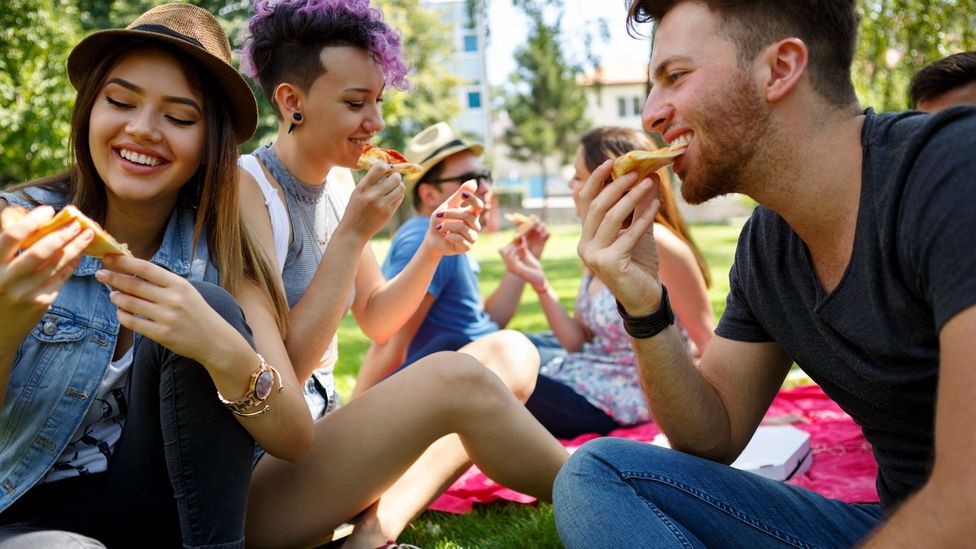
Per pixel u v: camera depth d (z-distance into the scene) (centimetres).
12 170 1995
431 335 453
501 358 314
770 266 212
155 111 227
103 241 185
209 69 235
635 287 216
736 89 192
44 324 216
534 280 486
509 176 6525
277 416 215
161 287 195
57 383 215
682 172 207
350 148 300
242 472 213
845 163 188
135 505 216
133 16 2534
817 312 197
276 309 256
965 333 151
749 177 198
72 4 2334
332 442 246
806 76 189
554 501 210
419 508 272
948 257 156
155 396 210
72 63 228
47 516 214
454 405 252
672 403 221
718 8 193
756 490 206
